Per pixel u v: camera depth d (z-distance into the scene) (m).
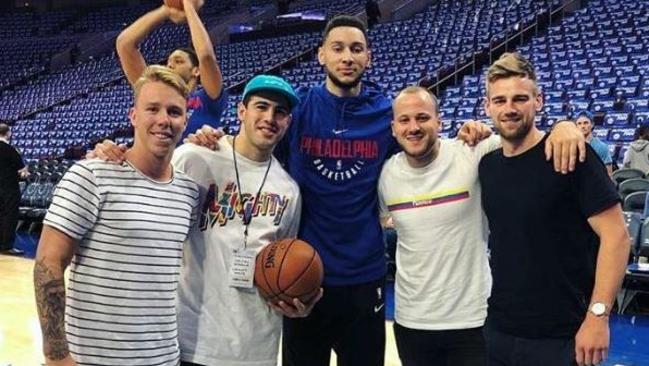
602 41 10.74
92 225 1.95
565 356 2.08
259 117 2.24
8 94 18.81
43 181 9.95
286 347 2.68
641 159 6.75
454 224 2.39
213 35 19.50
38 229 10.01
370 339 2.65
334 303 2.56
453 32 13.64
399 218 2.48
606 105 8.60
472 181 2.38
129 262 1.96
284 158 2.65
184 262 2.27
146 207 2.00
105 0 24.19
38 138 14.31
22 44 21.92
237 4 21.75
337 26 2.59
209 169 2.28
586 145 2.07
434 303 2.40
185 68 3.38
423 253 2.42
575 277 2.09
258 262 2.22
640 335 4.51
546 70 10.48
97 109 15.38
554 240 2.08
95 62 19.19
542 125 8.48
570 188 2.06
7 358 3.84
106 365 1.94
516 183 2.13
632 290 5.08
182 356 2.22
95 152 2.02
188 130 3.18
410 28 14.70
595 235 2.13
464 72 11.76
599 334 1.97
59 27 22.91
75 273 1.97
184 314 2.23
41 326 1.87
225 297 2.23
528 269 2.10
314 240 2.55
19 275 6.38
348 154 2.58
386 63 12.86
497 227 2.18
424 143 2.37
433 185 2.41
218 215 2.27
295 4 19.86
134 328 1.96
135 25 3.13
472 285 2.39
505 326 2.16
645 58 9.62
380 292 2.63
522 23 12.50
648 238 5.12
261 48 16.78
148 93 2.00
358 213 2.56
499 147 2.35
